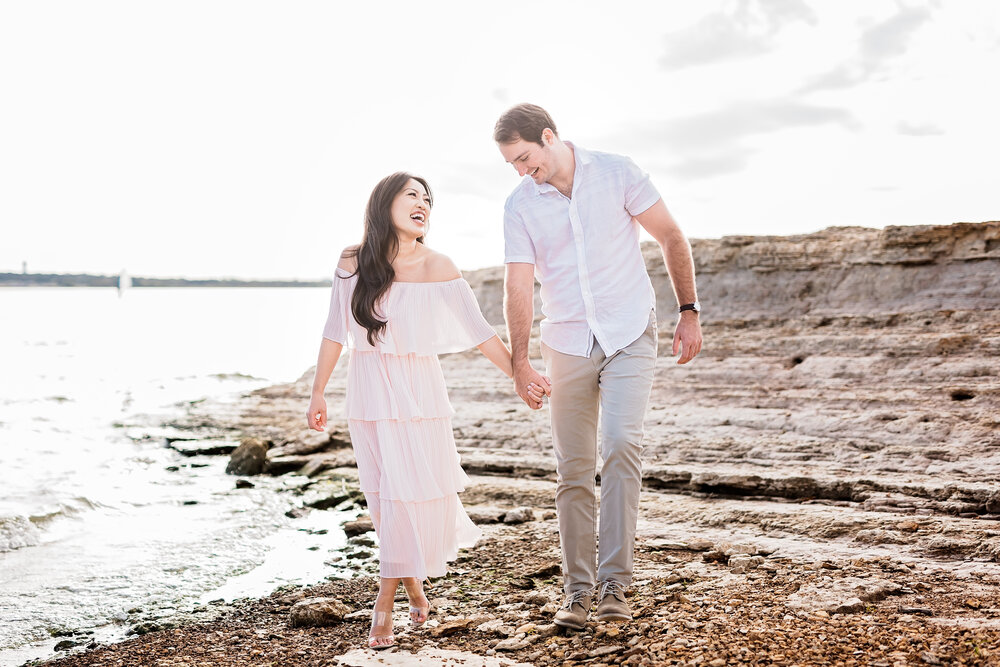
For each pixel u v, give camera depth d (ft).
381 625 11.05
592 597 11.44
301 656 10.87
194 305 288.51
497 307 45.09
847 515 16.47
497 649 10.46
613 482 10.75
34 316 199.72
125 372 63.98
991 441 19.54
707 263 36.32
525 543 16.38
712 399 26.05
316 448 28.32
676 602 11.80
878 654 9.25
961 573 12.79
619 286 11.10
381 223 11.03
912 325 28.17
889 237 31.89
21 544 18.06
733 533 16.33
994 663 8.76
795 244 34.73
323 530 19.15
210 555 17.11
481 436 26.71
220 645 11.58
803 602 11.37
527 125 10.84
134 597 14.32
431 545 11.30
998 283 29.14
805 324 30.45
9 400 44.32
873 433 21.36
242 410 37.09
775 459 20.95
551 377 11.43
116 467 27.30
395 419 11.10
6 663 11.44
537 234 11.39
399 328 11.19
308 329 141.49
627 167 11.23
